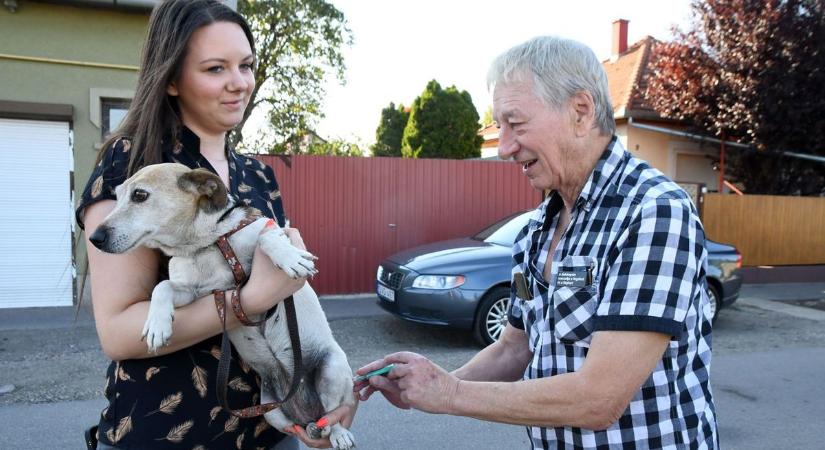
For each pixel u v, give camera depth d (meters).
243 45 1.76
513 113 1.59
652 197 1.45
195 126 1.84
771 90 12.30
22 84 8.08
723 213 11.37
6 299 8.35
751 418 4.53
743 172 13.89
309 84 17.89
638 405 1.46
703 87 13.19
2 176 8.17
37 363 5.69
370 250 9.67
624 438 1.47
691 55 13.51
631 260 1.41
